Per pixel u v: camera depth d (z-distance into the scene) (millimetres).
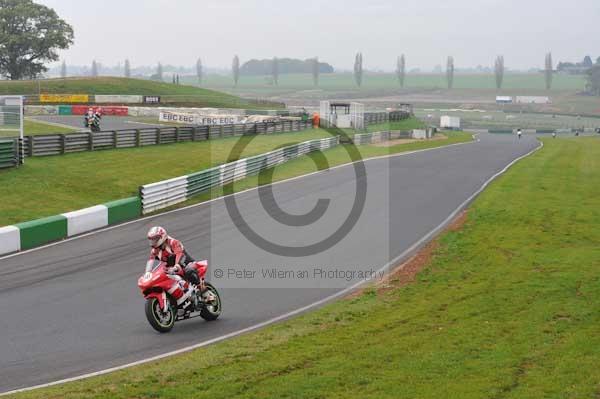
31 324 42219
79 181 103625
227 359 34531
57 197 93250
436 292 50188
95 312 45094
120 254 63500
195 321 43875
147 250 65188
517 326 40000
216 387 30016
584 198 101438
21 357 35906
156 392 29391
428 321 41844
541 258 61062
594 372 31531
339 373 31812
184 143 155625
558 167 147875
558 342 36562
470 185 115438
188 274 42000
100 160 120875
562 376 31016
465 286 51656
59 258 61844
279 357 34656
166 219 82750
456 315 43094
